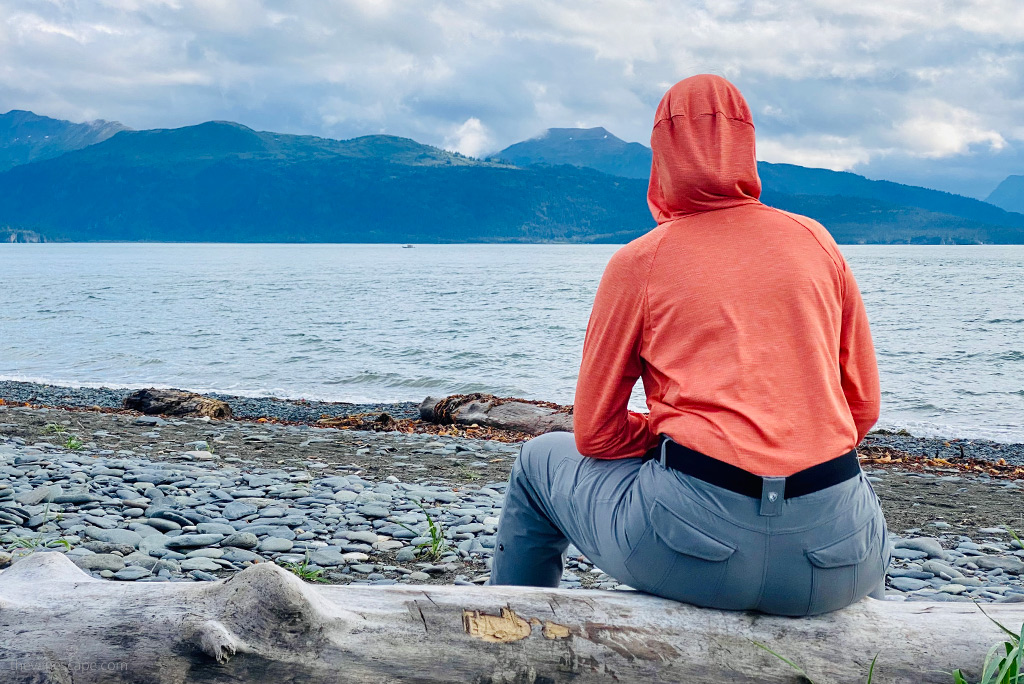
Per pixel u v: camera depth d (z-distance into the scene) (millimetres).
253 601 1921
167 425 11555
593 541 2275
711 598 2037
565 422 12648
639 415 2377
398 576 4824
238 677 1846
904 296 60938
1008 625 2121
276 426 12227
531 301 54812
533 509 2605
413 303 52469
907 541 6168
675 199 2246
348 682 1878
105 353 27672
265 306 49250
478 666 1938
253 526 5711
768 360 1993
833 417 1994
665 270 2127
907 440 14445
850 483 1964
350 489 7312
